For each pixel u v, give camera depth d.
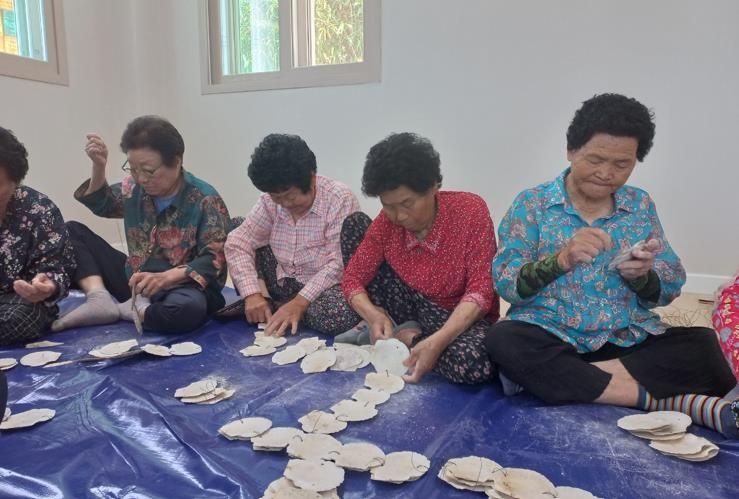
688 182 3.01
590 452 1.11
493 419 1.26
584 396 1.32
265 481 1.02
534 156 3.31
